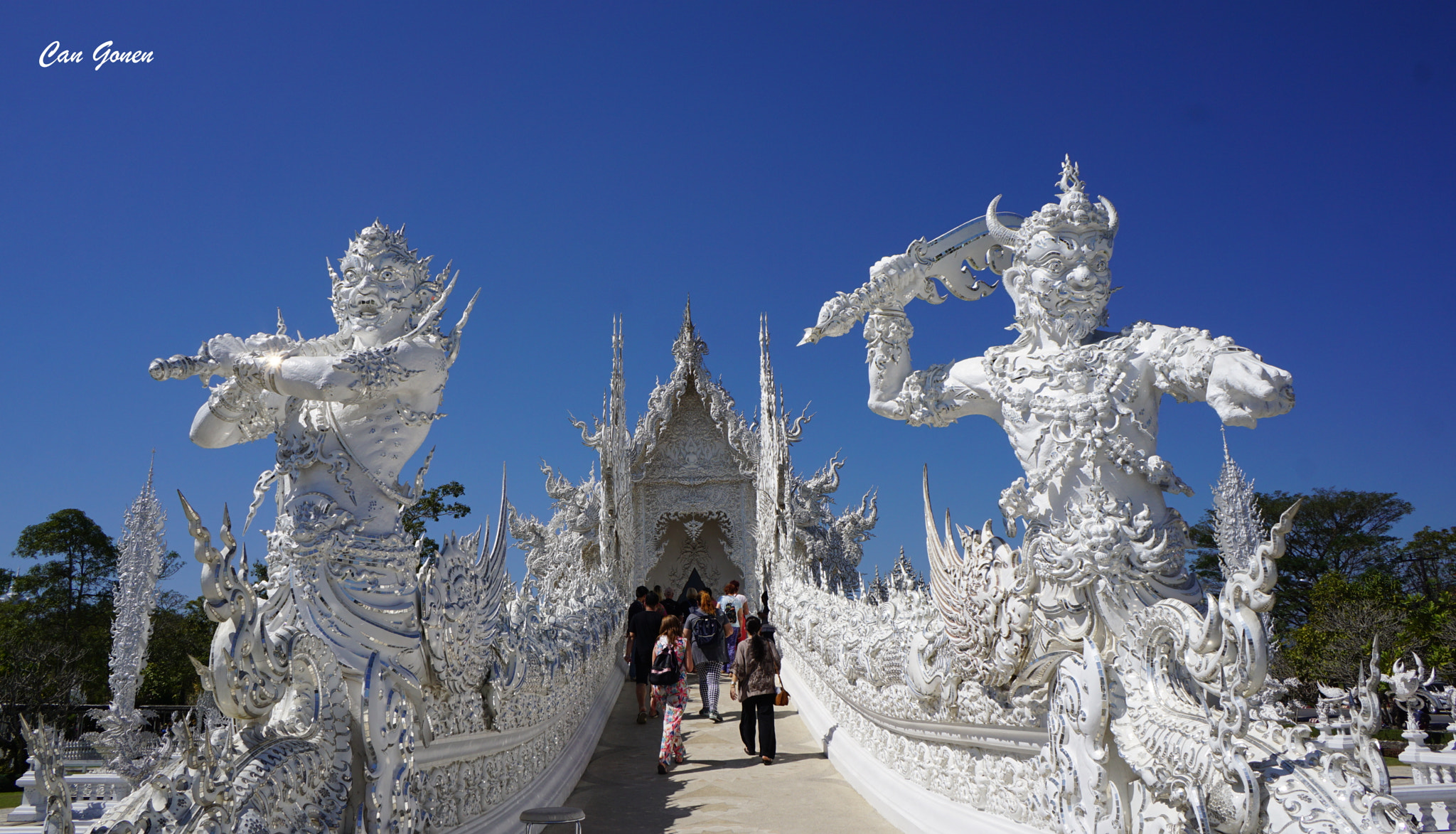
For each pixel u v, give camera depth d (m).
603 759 10.45
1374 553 34.38
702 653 13.29
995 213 5.25
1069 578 4.04
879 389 5.48
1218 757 3.11
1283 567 35.22
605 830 7.07
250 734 3.24
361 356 4.20
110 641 34.06
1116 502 4.09
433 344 4.64
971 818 5.57
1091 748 3.75
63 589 37.06
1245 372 3.57
